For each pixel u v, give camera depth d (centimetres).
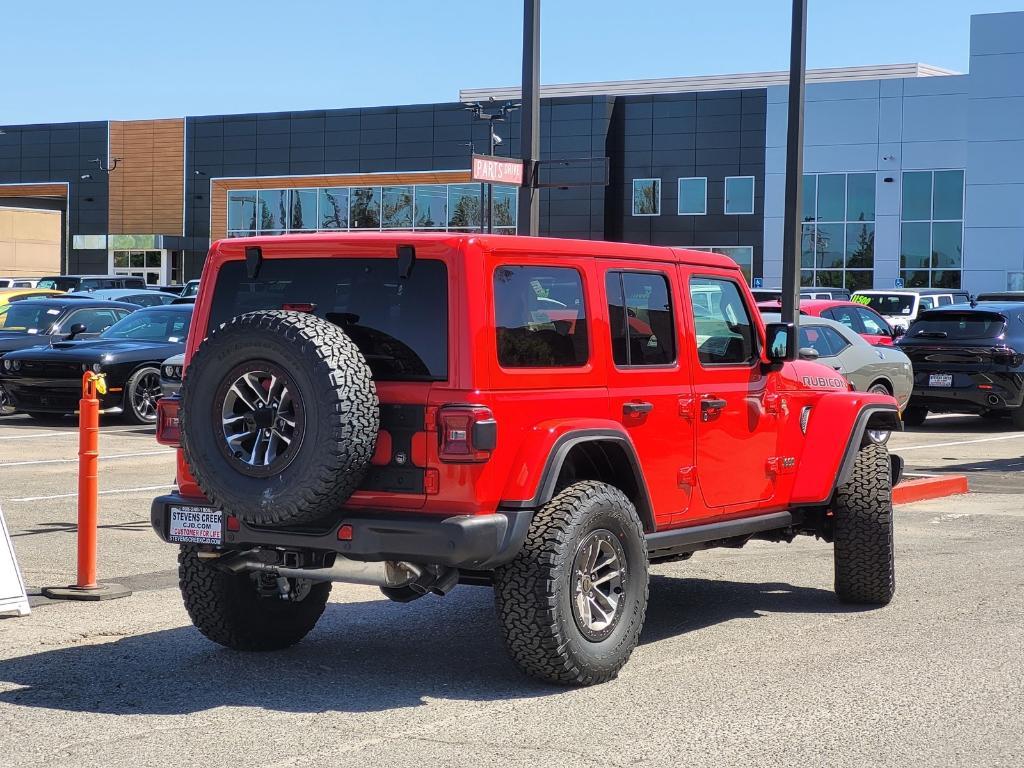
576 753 526
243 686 632
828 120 5631
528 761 516
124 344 1983
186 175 6900
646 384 680
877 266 5572
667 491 694
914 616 792
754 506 767
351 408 568
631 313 678
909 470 1541
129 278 4362
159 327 2053
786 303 1399
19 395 1942
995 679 643
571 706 595
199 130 6850
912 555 1003
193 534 632
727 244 5834
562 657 607
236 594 679
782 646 716
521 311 611
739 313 764
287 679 646
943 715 580
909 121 5494
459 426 579
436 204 6306
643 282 691
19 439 1777
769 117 5731
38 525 1095
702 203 5866
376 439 588
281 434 579
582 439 618
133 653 695
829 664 674
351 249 613
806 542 1085
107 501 1230
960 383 2003
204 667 668
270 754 525
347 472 573
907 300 3206
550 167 6028
